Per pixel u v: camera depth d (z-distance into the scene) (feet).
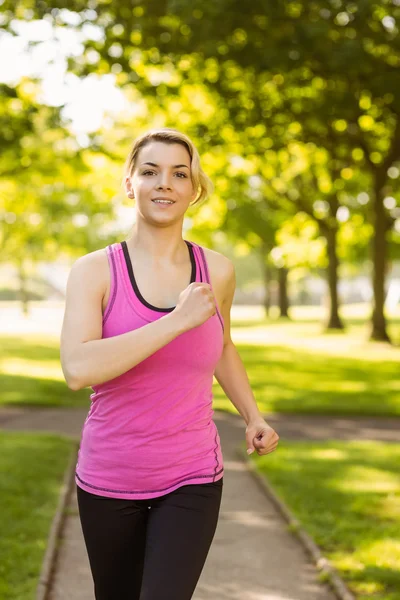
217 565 16.43
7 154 62.59
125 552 8.77
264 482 24.03
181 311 7.70
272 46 44.37
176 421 8.49
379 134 71.72
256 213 112.57
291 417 40.32
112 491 8.56
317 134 67.51
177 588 7.88
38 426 35.94
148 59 51.08
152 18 48.67
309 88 57.98
